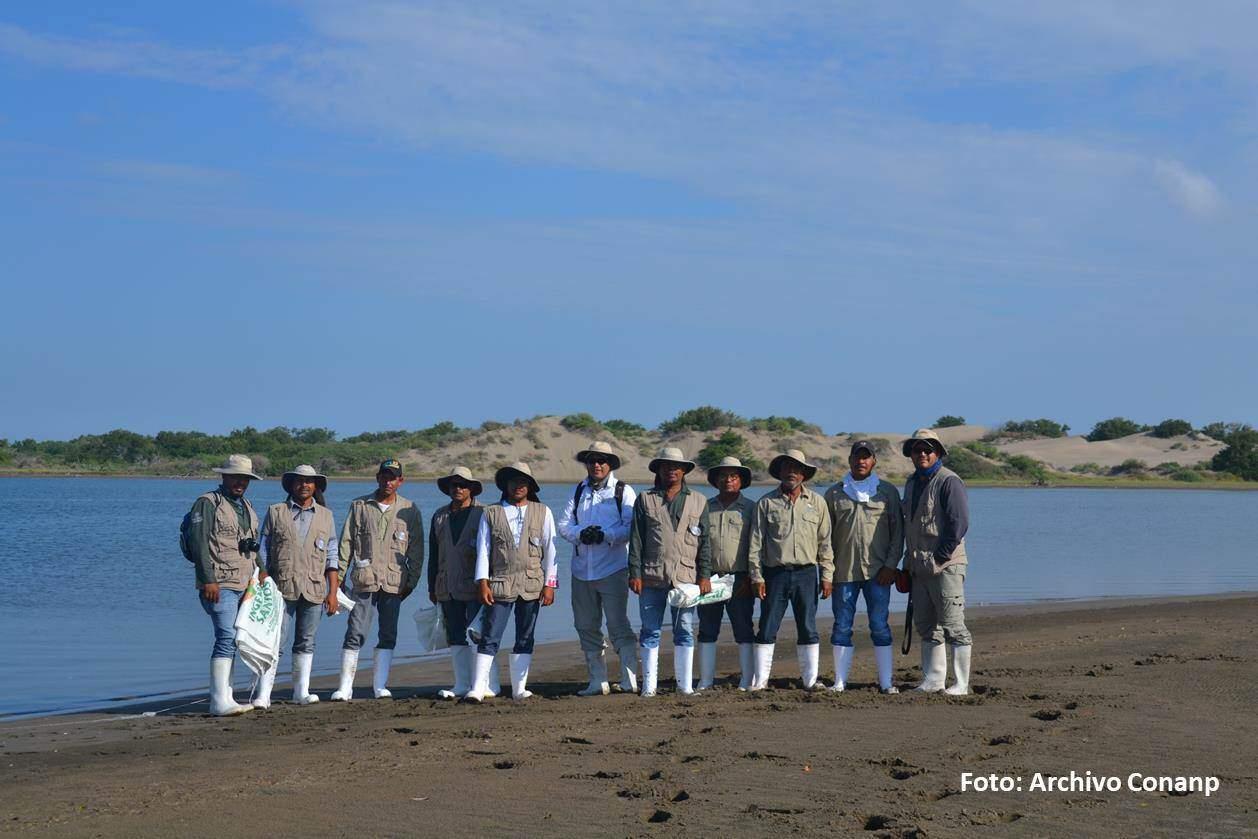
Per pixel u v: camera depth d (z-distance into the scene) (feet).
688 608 36.35
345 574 38.83
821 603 68.08
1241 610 60.18
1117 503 256.52
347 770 25.81
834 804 22.43
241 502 35.94
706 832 20.75
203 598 35.53
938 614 34.96
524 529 36.22
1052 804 22.20
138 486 306.55
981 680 37.35
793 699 34.27
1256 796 22.71
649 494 36.27
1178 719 29.89
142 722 34.30
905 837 20.21
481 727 30.73
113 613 62.90
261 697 36.45
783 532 35.73
